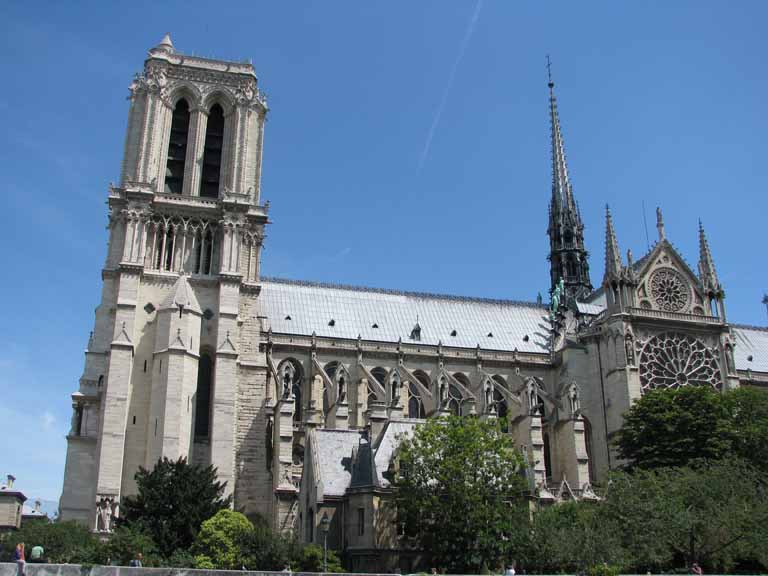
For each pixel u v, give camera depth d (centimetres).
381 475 7194
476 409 10506
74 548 6975
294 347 10575
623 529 6431
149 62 10369
